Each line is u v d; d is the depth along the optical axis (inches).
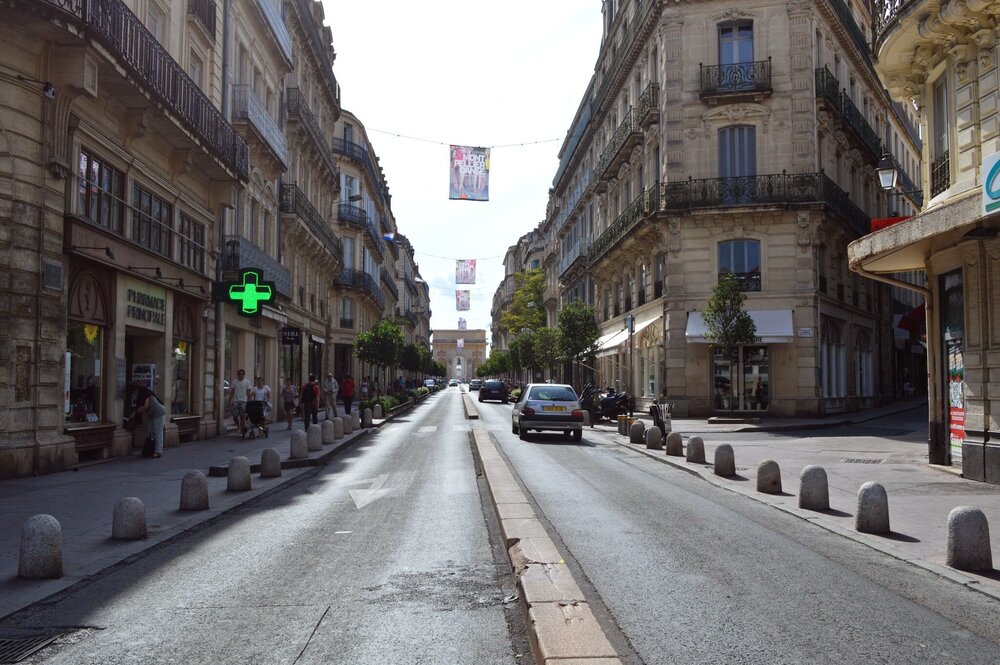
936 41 487.8
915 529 328.8
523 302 2571.4
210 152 722.8
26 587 241.9
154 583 246.4
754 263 1119.6
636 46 1306.6
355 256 1966.0
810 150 1113.4
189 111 677.9
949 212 428.5
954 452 522.0
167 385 708.0
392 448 741.9
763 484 436.8
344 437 828.6
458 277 1854.1
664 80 1165.1
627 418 906.1
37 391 497.0
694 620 201.0
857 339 1342.3
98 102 567.8
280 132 1056.2
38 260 497.4
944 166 513.0
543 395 842.8
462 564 267.1
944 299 526.3
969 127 468.1
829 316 1182.9
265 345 1097.4
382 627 198.1
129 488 454.0
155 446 630.5
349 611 212.2
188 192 757.9
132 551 292.5
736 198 1113.4
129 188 625.9
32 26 476.1
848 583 241.1
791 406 1095.0
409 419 1279.5
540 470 549.6
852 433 890.1
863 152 1348.4
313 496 436.5
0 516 361.1
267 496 442.6
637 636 188.1
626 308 1444.4
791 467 563.2
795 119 1119.0
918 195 1845.5
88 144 554.6
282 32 1079.6
